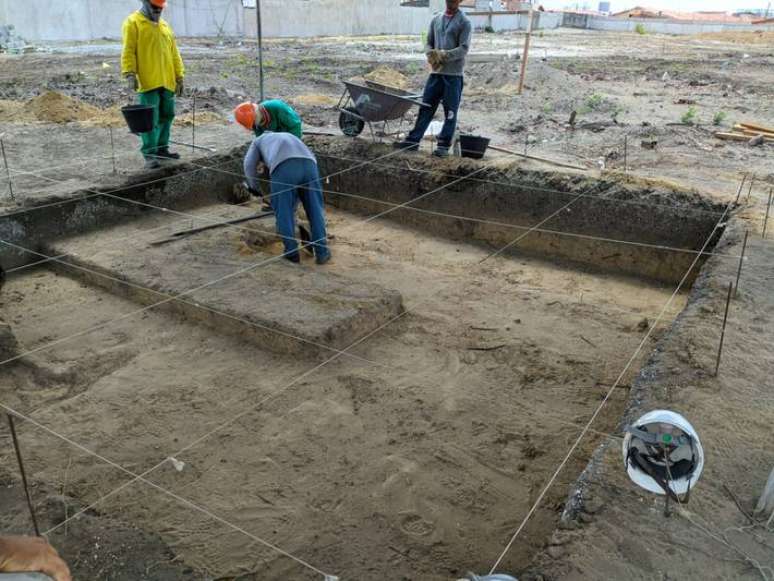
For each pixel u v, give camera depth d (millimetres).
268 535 2846
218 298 4562
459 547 2811
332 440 3451
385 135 8203
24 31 23734
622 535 2117
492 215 6621
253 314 4328
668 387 2955
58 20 24578
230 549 2770
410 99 6988
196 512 2959
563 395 3910
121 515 2924
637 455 2027
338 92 13078
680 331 3484
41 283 5230
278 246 6074
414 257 6207
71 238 5793
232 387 3893
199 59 18109
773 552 2047
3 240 5324
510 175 6551
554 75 14320
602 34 42062
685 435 1946
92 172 6641
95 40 25781
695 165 7246
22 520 2400
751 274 4184
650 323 4887
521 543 2836
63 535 2324
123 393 3811
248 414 3646
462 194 6750
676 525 2154
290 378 3988
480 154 7148
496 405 3793
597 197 6047
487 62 17484
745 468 2426
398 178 7102
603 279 5844
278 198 5336
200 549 2766
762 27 48156
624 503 2254
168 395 3801
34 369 3988
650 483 2035
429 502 3053
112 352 4207
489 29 39781
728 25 48750
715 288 3979
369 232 6871
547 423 3639
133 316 4707
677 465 1996
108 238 5832
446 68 6797
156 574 2178
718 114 9781
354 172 7414
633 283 5777
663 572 1981
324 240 5777
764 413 2762
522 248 6484
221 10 29500
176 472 3195
